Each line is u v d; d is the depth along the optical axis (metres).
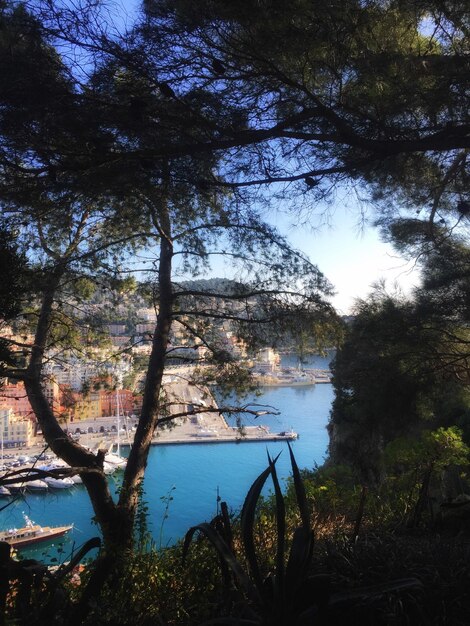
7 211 3.94
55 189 3.20
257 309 8.56
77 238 7.98
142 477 8.47
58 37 2.76
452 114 3.33
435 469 7.31
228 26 2.98
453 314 5.61
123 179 3.12
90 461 8.40
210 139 3.14
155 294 9.53
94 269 8.00
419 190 5.09
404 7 3.28
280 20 2.93
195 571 3.23
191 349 9.30
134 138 3.01
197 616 2.81
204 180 3.32
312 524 4.72
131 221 5.76
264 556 3.69
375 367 6.03
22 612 2.16
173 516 11.31
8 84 2.76
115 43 2.81
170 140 3.05
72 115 2.84
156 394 8.91
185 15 2.86
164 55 2.96
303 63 3.19
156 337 9.09
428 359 5.82
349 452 9.95
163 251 9.07
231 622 2.09
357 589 2.24
